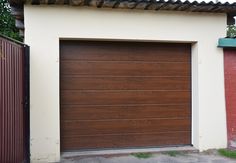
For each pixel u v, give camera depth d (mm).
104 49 6449
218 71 6680
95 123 6441
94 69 6414
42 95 5941
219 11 6500
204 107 6613
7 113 4535
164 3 5918
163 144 6727
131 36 6266
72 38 6094
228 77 6734
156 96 6684
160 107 6707
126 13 6242
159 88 6691
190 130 6852
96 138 6453
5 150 4441
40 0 5668
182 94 6797
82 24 6078
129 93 6566
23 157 5527
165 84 6719
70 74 6316
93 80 6414
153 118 6676
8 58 4582
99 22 6145
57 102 5996
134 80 6582
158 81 6688
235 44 6621
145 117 6641
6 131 4488
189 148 6656
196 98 6672
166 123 6734
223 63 6715
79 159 6082
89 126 6418
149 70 6641
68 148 6340
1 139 4262
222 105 6703
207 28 6613
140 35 6301
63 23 6012
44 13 5941
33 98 5914
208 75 6633
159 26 6383
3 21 10727
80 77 6359
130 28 6262
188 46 6820
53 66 5980
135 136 6605
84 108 6391
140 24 6301
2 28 10680
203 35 6598
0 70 4203
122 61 6523
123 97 6543
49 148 5984
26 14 5883
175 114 6770
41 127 5949
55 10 5977
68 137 6340
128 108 6566
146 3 5891
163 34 6402
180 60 6781
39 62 5926
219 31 6672
